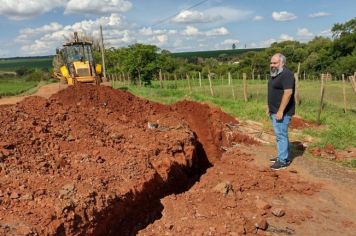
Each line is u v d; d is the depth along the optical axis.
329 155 7.87
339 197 5.99
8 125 6.24
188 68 54.50
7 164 5.04
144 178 5.57
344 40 48.75
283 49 56.62
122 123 8.36
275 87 6.87
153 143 6.97
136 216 5.27
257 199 5.75
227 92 21.05
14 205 4.20
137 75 30.86
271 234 4.86
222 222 4.94
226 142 9.55
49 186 4.67
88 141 6.50
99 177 5.16
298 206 5.65
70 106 8.63
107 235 4.69
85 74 18.81
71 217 4.17
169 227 4.91
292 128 10.09
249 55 60.19
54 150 5.92
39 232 3.88
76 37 19.83
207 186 6.20
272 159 7.61
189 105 11.23
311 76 47.16
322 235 4.88
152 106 10.89
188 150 7.60
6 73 76.38
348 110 14.29
